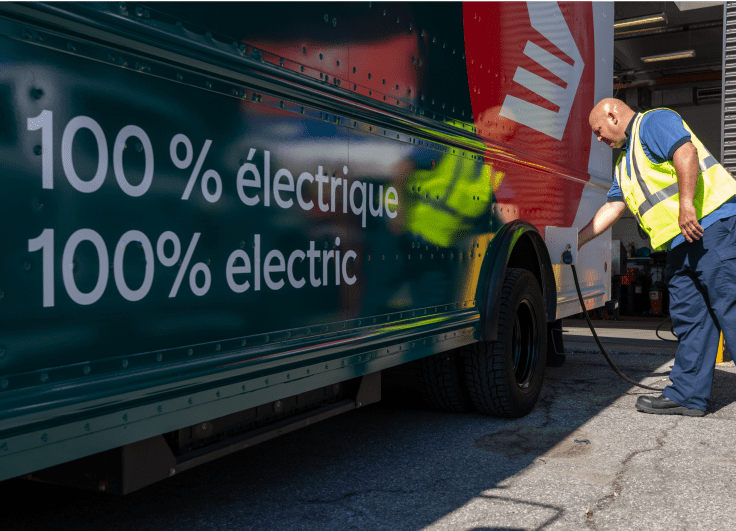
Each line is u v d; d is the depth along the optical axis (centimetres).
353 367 244
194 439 198
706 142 1802
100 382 148
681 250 389
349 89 237
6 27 129
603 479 280
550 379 517
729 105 678
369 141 250
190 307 172
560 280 462
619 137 405
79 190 143
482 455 316
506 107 370
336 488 271
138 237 157
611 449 325
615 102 404
